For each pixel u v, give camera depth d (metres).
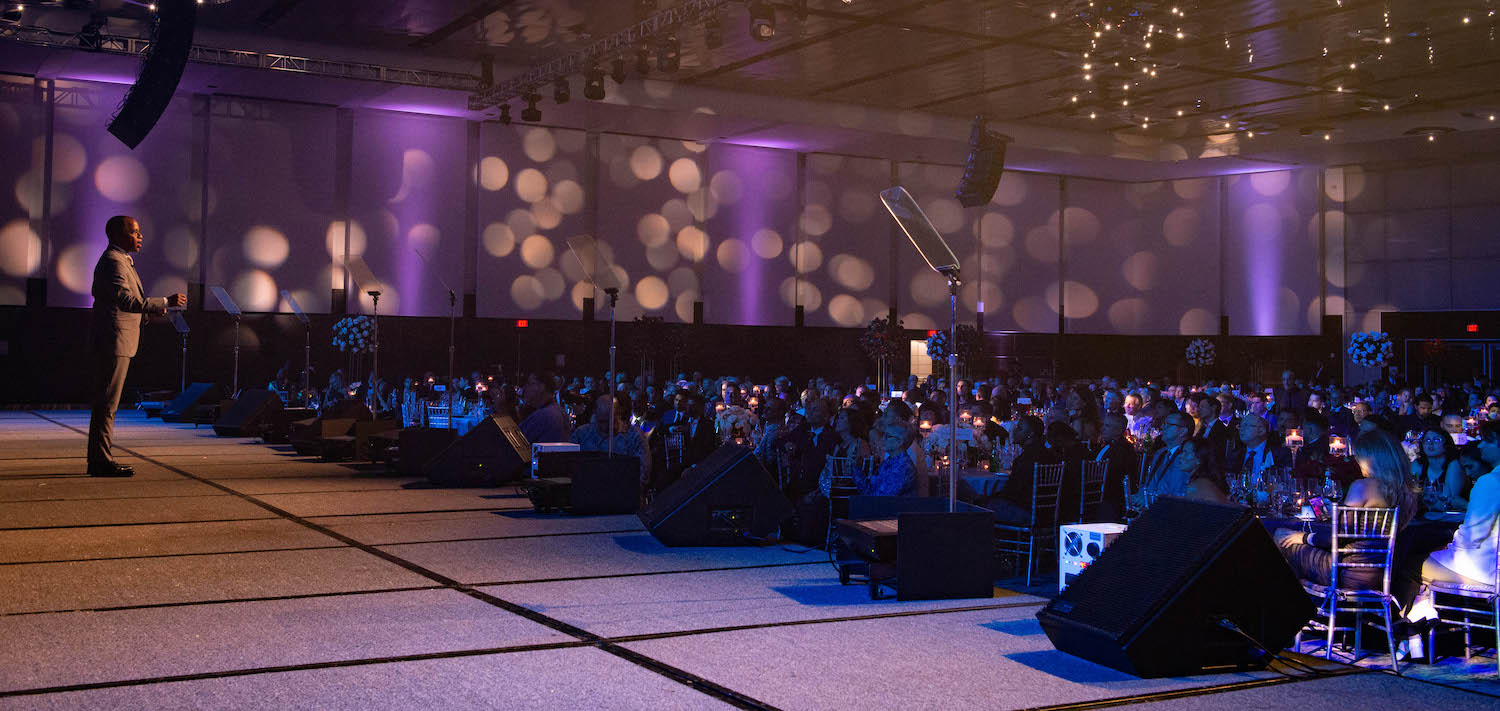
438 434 14.30
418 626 6.20
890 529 7.36
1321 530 6.09
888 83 25.73
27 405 26.14
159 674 5.13
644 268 31.05
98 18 21.75
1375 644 6.21
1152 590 5.44
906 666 5.53
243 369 27.53
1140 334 35.84
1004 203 34.94
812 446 10.92
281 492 12.36
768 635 6.15
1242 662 5.57
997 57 22.98
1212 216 34.94
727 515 9.27
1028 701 4.96
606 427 12.10
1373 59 22.56
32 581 7.29
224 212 27.41
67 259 26.31
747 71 24.88
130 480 13.15
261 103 27.75
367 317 26.77
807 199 32.91
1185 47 21.70
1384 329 32.19
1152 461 9.55
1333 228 33.06
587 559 8.55
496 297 29.67
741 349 32.03
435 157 29.25
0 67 24.61
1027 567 8.68
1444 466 8.92
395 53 24.12
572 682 5.12
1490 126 27.02
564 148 30.30
